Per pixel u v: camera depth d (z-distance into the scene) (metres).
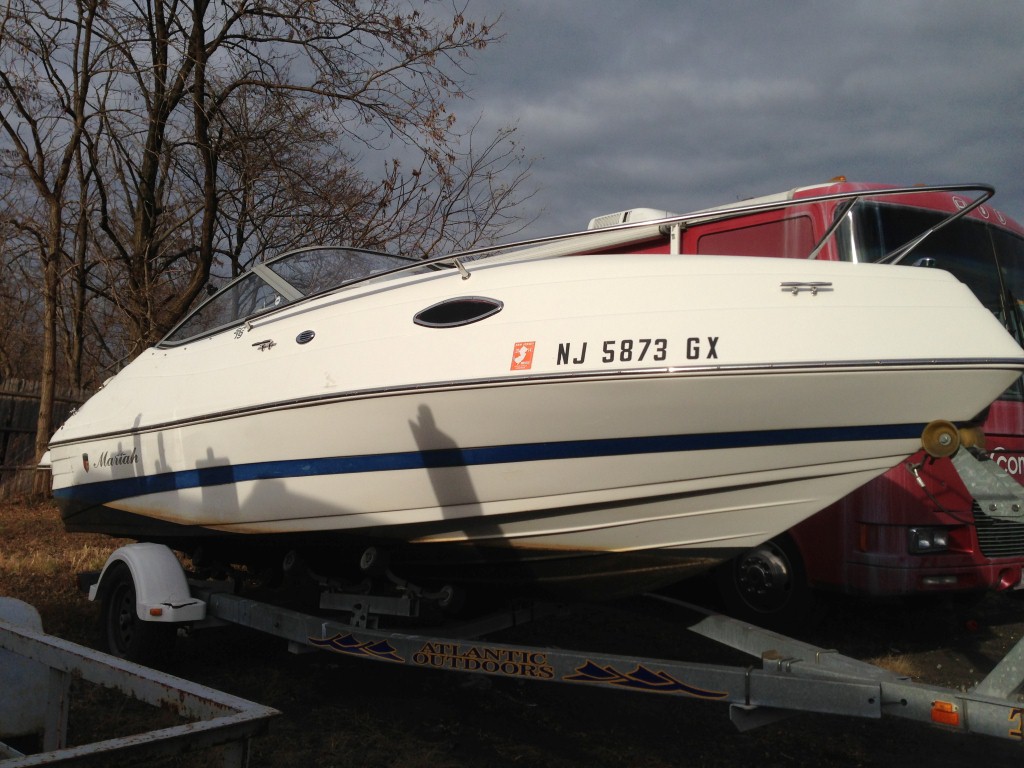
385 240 12.67
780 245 5.06
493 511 3.65
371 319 3.94
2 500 12.52
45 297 12.66
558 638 5.13
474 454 3.59
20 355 22.30
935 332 3.12
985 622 5.86
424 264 4.04
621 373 3.25
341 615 4.65
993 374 3.08
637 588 3.88
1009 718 2.45
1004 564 4.80
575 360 3.33
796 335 3.14
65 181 12.69
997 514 2.89
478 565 3.96
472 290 3.69
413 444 3.70
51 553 7.86
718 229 5.36
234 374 4.46
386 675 4.69
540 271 3.61
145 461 5.02
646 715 4.07
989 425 4.90
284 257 4.94
